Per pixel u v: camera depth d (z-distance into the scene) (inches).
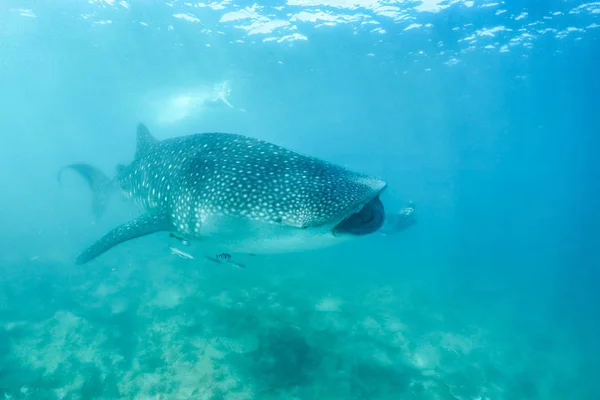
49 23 789.9
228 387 225.6
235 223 124.7
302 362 258.1
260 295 370.6
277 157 136.3
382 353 287.4
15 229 912.9
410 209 613.0
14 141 2893.7
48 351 264.1
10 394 221.6
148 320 315.3
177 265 483.8
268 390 227.5
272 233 120.5
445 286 569.0
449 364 303.7
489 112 2206.0
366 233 118.0
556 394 317.4
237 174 129.2
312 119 2566.4
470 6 818.8
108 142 3319.4
